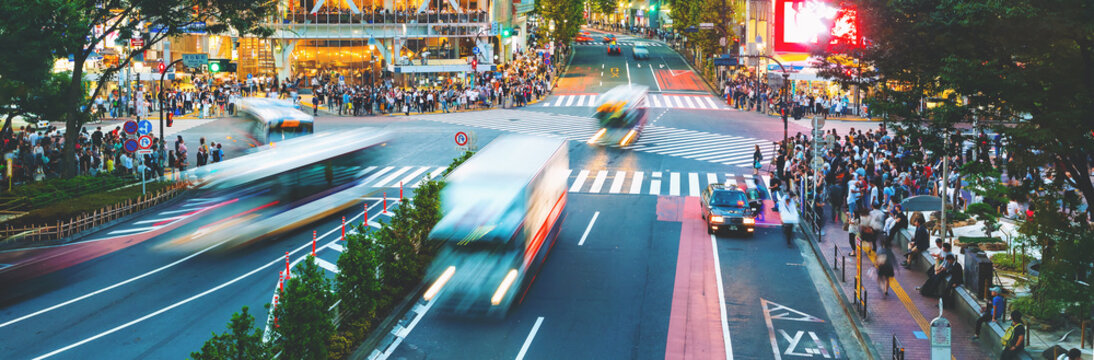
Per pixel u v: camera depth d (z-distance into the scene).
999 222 23.92
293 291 13.70
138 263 21.95
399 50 74.12
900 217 25.02
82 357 15.34
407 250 19.73
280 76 73.88
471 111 60.56
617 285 20.97
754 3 77.88
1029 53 12.84
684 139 48.38
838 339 17.39
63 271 21.17
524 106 63.59
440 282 18.70
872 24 15.05
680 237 26.28
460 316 18.42
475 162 21.17
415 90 62.31
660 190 34.03
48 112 29.91
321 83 71.81
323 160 27.22
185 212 28.36
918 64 14.70
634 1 154.25
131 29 31.47
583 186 34.66
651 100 67.94
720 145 46.28
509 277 18.66
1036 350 15.39
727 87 68.19
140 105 52.97
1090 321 15.78
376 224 26.78
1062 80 12.59
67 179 29.88
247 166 26.34
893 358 15.32
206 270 21.28
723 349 16.70
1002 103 13.62
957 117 14.12
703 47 81.00
